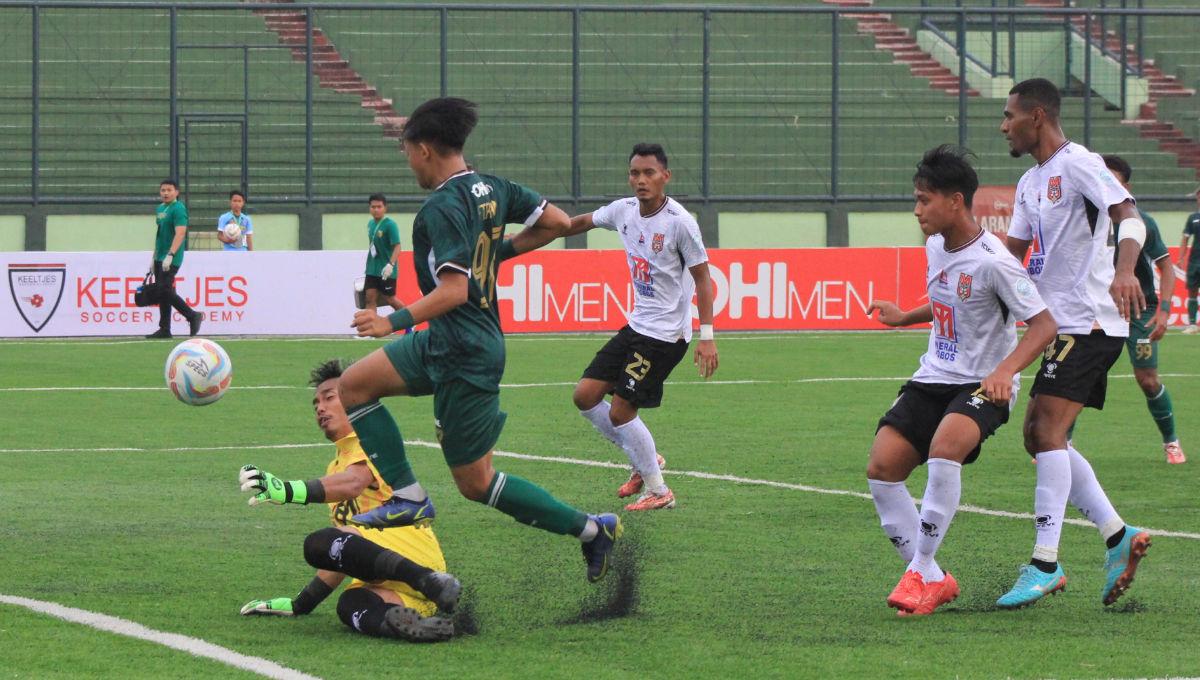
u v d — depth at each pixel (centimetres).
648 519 1205
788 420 1877
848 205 3909
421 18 4178
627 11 3688
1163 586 966
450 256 822
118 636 804
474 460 858
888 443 905
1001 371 862
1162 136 4250
